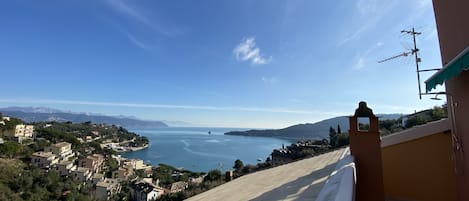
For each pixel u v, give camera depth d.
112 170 88.88
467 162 3.22
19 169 52.94
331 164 4.43
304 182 3.43
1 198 39.72
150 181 78.94
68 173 68.44
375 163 2.80
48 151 80.50
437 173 4.33
